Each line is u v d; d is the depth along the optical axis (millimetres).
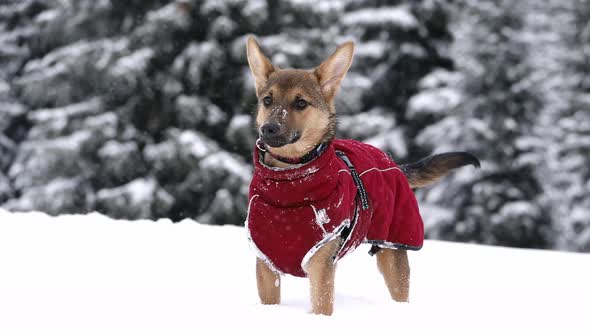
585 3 29484
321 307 4742
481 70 21906
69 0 18672
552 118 27375
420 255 8352
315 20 17828
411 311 4762
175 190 17156
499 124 21312
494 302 5891
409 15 22094
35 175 18969
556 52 29359
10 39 25266
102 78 17969
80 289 5176
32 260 6137
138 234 7852
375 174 5480
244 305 4746
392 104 22938
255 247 4902
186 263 6703
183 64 17078
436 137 21672
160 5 17859
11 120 24641
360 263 7523
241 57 16922
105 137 17516
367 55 22078
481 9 22297
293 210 4758
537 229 20703
